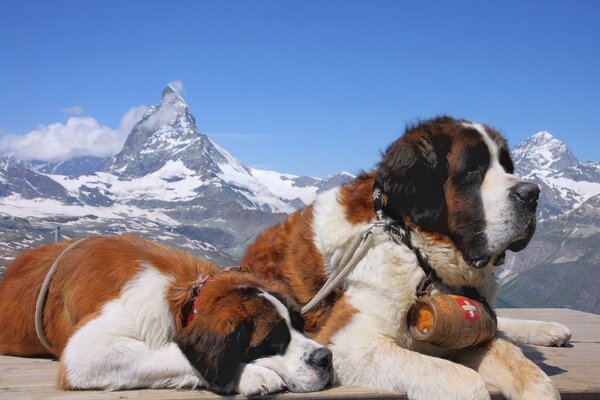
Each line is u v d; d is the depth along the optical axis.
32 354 2.31
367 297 2.12
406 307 2.10
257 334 1.97
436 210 2.12
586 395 2.04
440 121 2.22
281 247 2.34
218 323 1.94
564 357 2.40
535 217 2.09
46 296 2.21
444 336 2.01
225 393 1.92
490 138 2.16
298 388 1.96
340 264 2.18
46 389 1.99
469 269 2.13
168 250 2.25
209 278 2.08
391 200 2.16
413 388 1.96
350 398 1.95
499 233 2.07
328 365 1.99
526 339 2.58
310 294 2.25
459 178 2.12
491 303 2.26
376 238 2.14
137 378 1.98
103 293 2.09
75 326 2.07
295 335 2.01
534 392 1.93
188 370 1.98
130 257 2.14
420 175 2.13
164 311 2.04
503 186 2.09
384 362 2.01
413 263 2.12
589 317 3.20
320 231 2.26
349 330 2.08
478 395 1.91
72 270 2.18
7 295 2.32
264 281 2.10
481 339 2.05
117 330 2.02
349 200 2.26
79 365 1.97
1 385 2.03
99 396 1.93
